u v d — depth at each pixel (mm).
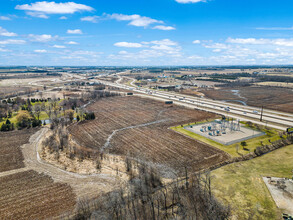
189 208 57156
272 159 84312
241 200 60156
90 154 93188
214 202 56812
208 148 96312
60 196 64625
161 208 58281
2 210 59219
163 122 140750
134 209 55500
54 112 161375
